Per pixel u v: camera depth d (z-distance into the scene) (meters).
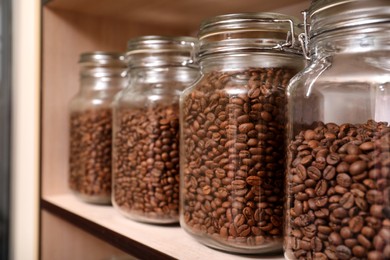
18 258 1.24
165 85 0.64
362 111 0.43
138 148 0.62
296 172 0.39
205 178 0.48
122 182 0.66
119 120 0.67
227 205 0.45
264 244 0.45
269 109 0.46
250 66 0.48
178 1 0.72
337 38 0.40
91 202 0.78
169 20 0.87
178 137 0.60
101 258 0.93
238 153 0.45
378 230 0.32
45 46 0.85
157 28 0.94
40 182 0.85
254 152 0.45
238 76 0.47
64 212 0.75
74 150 0.82
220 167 0.46
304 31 0.46
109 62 0.80
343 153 0.35
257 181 0.45
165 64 0.63
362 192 0.33
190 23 0.89
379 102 0.43
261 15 0.47
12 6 1.27
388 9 0.36
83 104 0.81
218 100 0.47
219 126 0.46
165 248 0.50
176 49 0.63
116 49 0.92
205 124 0.48
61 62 0.87
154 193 0.60
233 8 0.74
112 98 0.80
